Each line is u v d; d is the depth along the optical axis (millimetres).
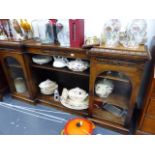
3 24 1455
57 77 1789
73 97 1499
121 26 1199
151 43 1223
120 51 970
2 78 1840
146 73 1306
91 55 1063
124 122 1297
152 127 1187
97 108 1482
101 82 1321
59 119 1525
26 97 1755
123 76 1166
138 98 1493
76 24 1099
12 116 1587
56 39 1304
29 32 1498
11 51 1439
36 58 1479
